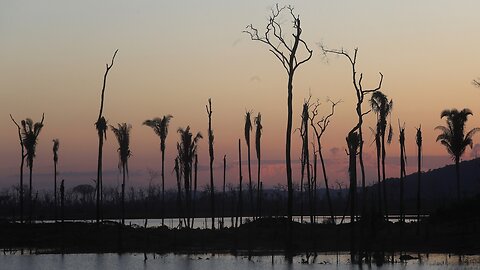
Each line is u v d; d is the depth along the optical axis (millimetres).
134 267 52781
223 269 50562
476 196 86125
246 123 86188
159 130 83562
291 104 56000
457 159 85125
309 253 62438
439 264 51938
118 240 69750
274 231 78438
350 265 52031
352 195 60406
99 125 73438
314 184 95188
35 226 82250
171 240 73688
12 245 73625
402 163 73750
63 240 74625
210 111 80812
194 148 83812
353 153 66375
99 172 75812
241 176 89438
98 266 53719
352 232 59094
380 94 71500
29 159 86375
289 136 55875
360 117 60438
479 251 61750
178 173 87062
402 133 73625
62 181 83625
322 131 84375
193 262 56062
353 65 60062
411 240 70375
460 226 76312
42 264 55656
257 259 57812
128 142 80312
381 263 53312
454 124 84062
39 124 85688
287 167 55562
